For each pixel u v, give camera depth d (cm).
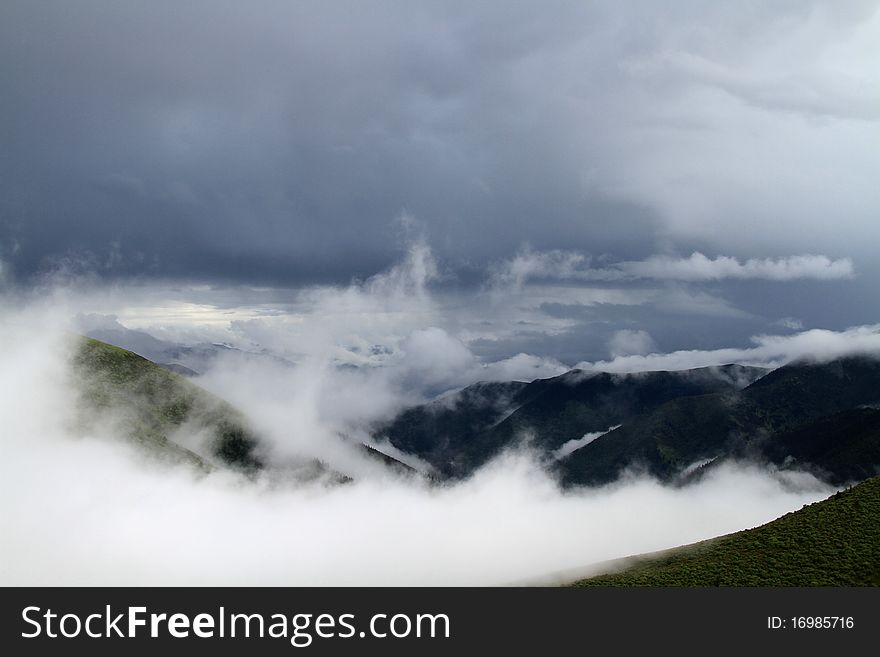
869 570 6619
